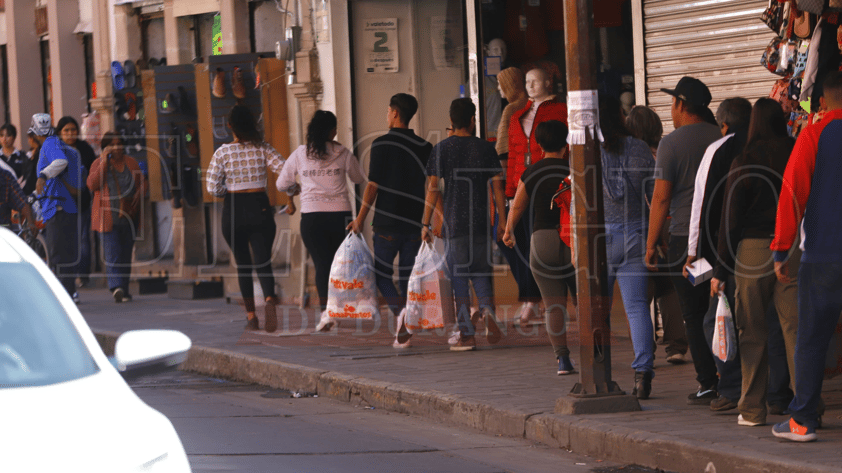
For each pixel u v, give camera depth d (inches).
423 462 438.9
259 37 1068.5
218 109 1056.2
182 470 228.8
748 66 663.1
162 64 1195.9
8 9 1393.9
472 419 509.0
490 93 870.4
